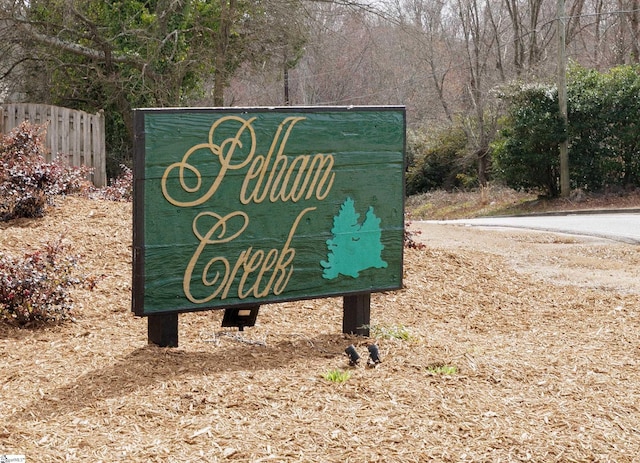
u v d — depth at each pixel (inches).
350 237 264.1
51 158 671.1
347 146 261.0
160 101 967.6
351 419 187.3
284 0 1038.4
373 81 2060.8
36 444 170.7
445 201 1457.9
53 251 297.7
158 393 202.2
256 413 190.1
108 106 1020.5
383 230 269.0
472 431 183.8
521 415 196.1
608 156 1133.7
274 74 1170.6
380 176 266.7
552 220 824.9
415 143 1672.0
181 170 237.6
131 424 183.0
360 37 1908.2
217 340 262.2
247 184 246.8
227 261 246.4
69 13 930.1
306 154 255.1
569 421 193.3
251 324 259.3
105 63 977.5
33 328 276.7
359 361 234.4
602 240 595.8
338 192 261.4
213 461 163.0
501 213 1174.3
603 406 206.7
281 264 254.5
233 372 220.7
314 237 258.8
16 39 968.9
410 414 191.9
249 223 248.7
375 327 286.4
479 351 257.4
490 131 1470.2
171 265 239.1
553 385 223.1
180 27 1000.9
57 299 285.1
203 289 244.1
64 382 214.2
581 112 1126.4
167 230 237.9
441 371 228.4
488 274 401.1
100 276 338.6
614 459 173.2
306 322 297.7
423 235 598.5
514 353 261.4
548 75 1379.2
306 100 2118.6
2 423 183.5
